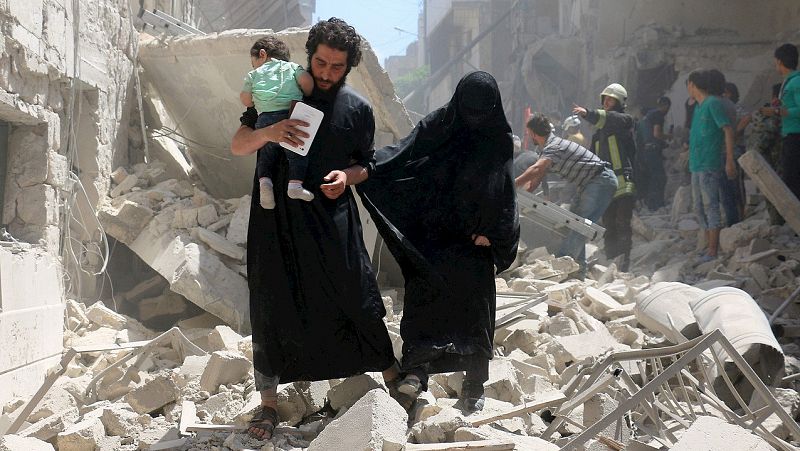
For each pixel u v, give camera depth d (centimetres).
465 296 460
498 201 462
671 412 449
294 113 411
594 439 410
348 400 458
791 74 948
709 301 586
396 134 772
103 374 544
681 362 382
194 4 1519
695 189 959
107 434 447
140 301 827
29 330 565
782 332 664
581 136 1177
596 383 418
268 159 428
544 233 917
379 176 471
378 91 752
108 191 832
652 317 612
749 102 2048
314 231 423
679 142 1739
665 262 1001
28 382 557
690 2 2109
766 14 2056
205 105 899
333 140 428
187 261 708
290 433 430
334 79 430
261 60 444
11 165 684
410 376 446
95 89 803
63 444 421
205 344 634
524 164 972
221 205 809
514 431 433
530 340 597
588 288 719
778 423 470
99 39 812
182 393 488
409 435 419
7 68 602
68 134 746
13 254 570
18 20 603
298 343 425
